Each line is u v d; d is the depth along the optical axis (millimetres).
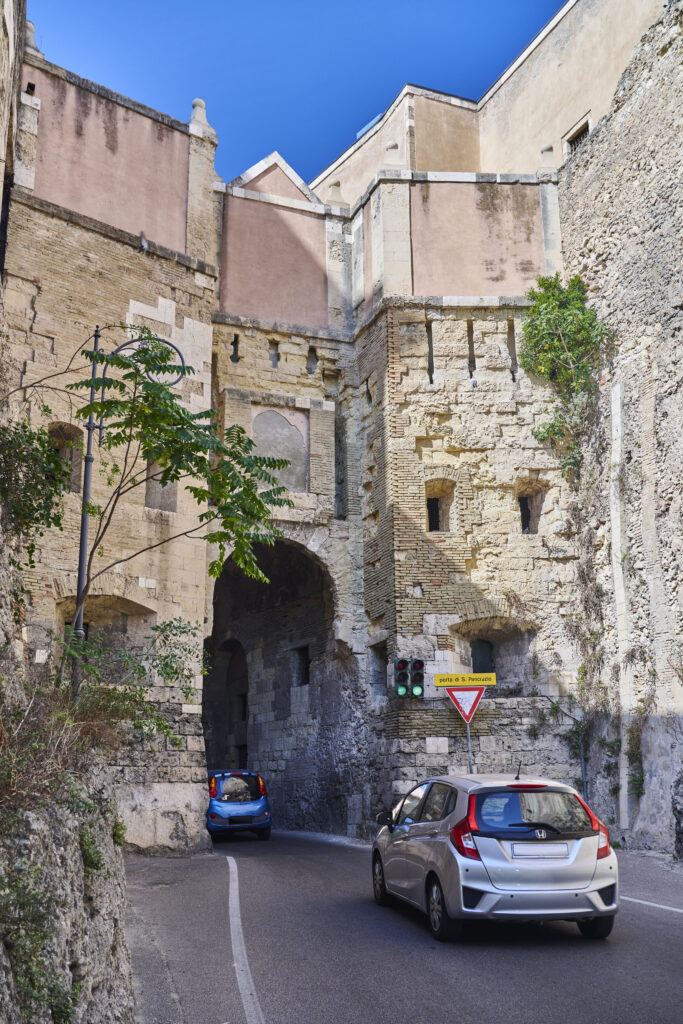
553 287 24062
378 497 24469
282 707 28562
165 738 19953
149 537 21141
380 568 23984
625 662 20188
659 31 21031
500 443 23812
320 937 10133
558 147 28766
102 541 20359
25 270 20797
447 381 24281
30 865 4559
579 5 28312
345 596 24797
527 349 24109
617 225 22375
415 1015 7168
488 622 22969
